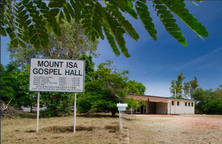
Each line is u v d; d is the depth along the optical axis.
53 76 6.25
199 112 26.45
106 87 12.94
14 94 11.44
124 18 1.22
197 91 27.72
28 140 4.72
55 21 1.29
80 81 6.36
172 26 1.07
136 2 1.08
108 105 12.21
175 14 1.01
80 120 9.82
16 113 11.04
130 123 9.32
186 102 23.64
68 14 1.22
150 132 6.78
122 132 6.04
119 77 12.70
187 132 7.03
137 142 5.04
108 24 1.29
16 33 1.41
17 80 12.00
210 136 6.23
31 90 6.13
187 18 0.98
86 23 1.31
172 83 34.00
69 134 5.62
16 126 7.21
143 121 10.94
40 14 1.26
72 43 14.29
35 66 6.21
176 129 7.79
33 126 7.27
